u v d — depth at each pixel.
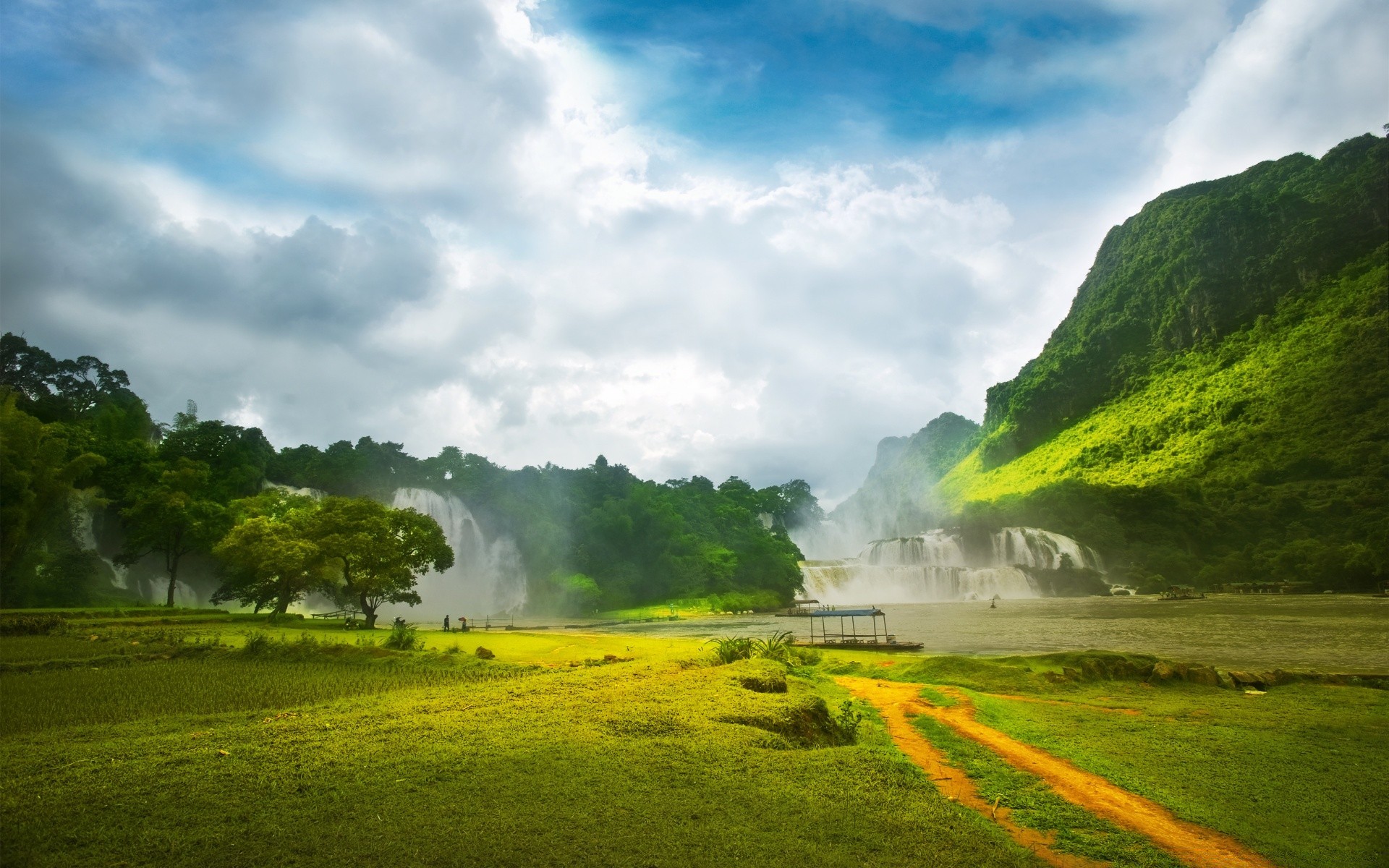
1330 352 177.88
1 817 8.34
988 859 8.04
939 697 21.33
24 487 54.81
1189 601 106.81
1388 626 57.28
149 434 97.62
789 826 8.51
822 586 150.88
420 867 7.12
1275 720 19.02
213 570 81.19
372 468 111.56
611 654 32.12
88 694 19.30
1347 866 9.56
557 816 8.46
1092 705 21.91
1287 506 142.62
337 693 19.25
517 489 124.31
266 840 7.70
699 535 134.88
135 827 8.01
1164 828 10.63
